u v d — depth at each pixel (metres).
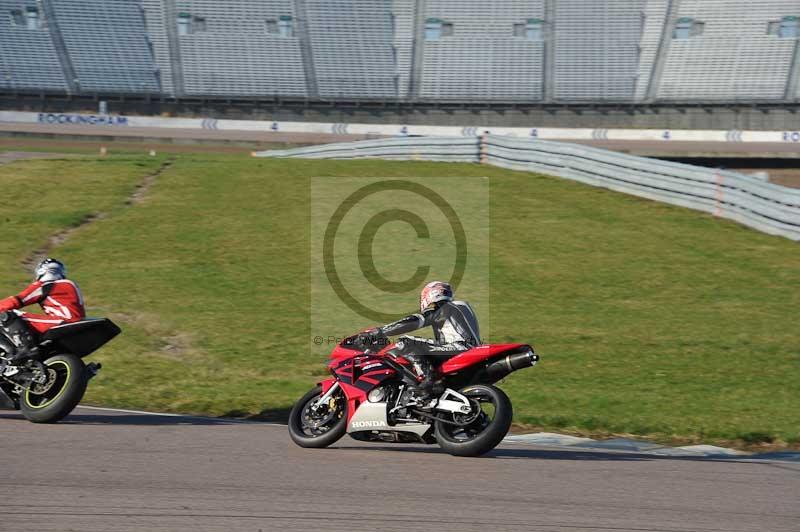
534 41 160.50
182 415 23.81
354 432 19.11
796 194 48.56
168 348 33.09
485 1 164.88
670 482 16.48
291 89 156.75
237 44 160.12
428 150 79.31
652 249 47.53
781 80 148.75
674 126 151.38
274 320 36.81
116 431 20.50
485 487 15.55
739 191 52.69
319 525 12.84
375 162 75.19
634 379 28.89
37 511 13.24
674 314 37.19
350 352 19.66
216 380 29.03
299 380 29.17
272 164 75.56
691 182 56.12
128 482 15.23
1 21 154.12
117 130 147.50
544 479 16.41
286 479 15.85
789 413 24.98
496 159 73.00
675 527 13.22
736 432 22.97
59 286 22.16
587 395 26.86
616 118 152.62
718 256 46.09
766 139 144.12
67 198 61.34
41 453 17.50
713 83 151.00
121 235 51.69
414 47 162.00
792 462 19.27
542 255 46.78
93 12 158.62
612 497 15.07
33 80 150.12
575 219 53.94
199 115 155.12
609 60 156.50
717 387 27.89
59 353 22.06
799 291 40.28
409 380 18.73
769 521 13.75
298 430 19.56
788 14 153.88
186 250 48.56
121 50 156.38
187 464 16.94
